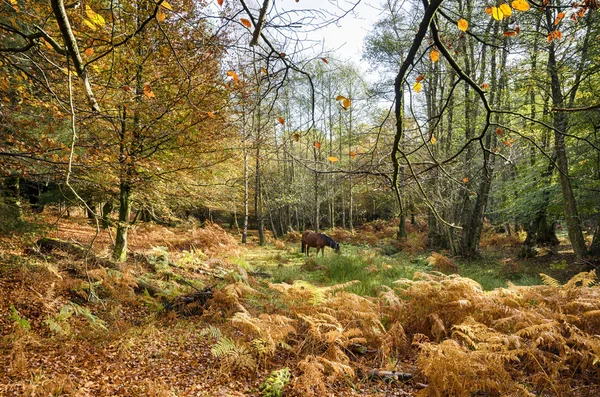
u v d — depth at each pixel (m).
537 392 4.26
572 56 9.33
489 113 2.03
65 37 1.80
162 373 4.45
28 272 6.58
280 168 26.09
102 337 5.18
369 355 5.31
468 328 4.90
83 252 8.24
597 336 4.75
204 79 6.30
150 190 7.97
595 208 12.12
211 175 9.27
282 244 19.23
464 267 12.78
